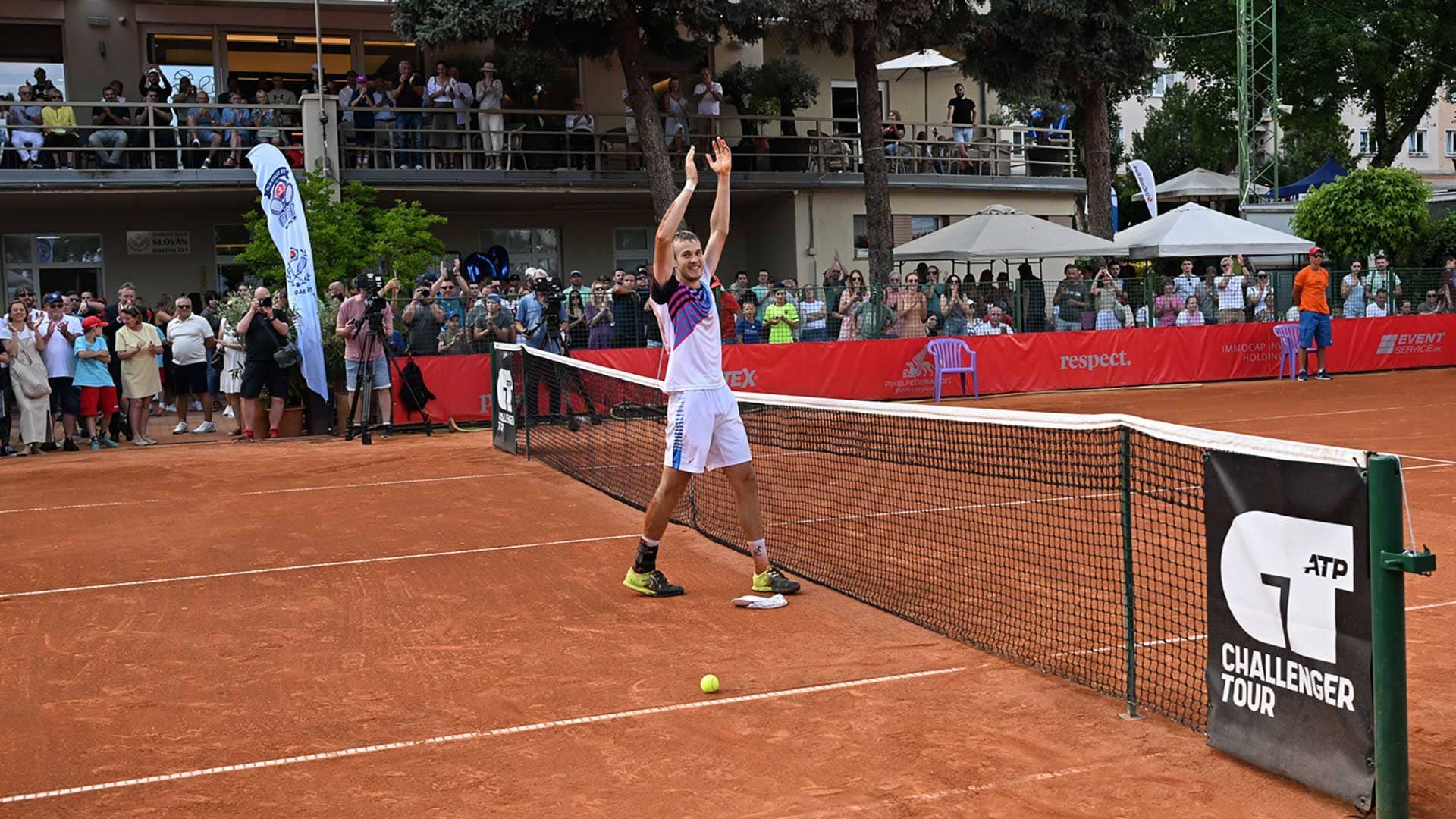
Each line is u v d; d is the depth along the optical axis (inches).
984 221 917.2
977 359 834.8
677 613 276.1
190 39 1007.6
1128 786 170.4
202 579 323.3
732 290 825.5
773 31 994.7
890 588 286.7
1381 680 150.2
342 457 572.7
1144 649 231.0
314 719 210.2
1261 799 164.1
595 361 730.2
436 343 708.7
